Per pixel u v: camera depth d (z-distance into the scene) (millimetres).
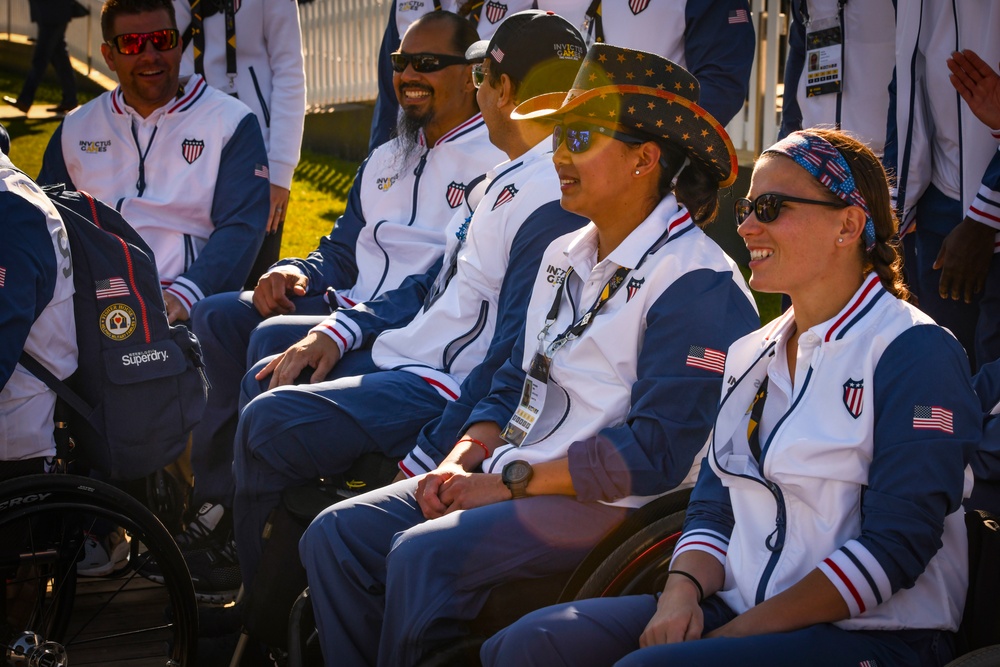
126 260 3451
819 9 4992
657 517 2844
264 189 4938
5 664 3285
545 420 3107
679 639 2348
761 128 7605
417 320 3891
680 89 2906
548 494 2932
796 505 2363
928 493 2213
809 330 2385
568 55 3510
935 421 2238
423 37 4172
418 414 3645
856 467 2303
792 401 2391
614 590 2758
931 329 2316
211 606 3961
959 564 2373
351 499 3107
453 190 4266
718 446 2533
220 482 4258
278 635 3404
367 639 3021
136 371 3449
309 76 13648
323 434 3539
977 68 3758
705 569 2518
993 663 2100
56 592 3482
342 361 3990
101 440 3467
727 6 4836
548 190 3496
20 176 3244
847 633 2260
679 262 2910
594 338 2975
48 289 3217
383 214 4477
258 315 4461
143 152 4887
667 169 2969
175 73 4801
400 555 2842
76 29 15430
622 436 2848
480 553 2840
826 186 2350
